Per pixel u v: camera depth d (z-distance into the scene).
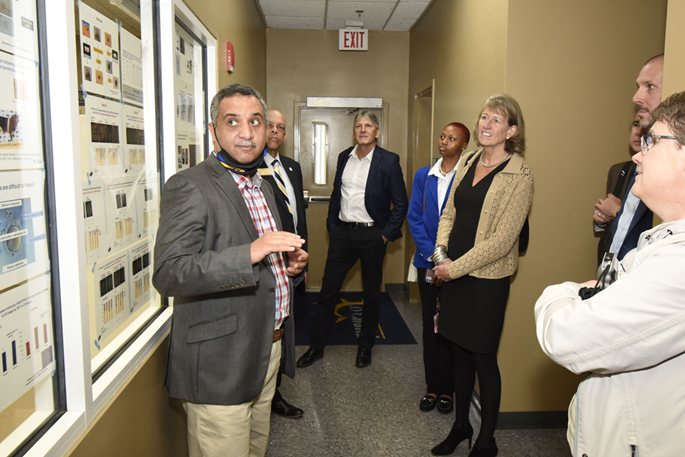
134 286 1.39
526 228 2.07
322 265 4.91
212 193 1.21
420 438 2.25
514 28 2.18
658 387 0.79
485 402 1.93
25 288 0.84
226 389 1.25
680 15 1.18
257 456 1.68
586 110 2.24
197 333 1.25
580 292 0.93
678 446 0.77
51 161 0.91
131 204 1.36
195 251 1.15
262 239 1.10
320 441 2.22
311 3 3.89
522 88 2.21
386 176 3.08
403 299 4.67
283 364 1.61
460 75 2.98
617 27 2.21
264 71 4.46
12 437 0.81
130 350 1.29
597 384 0.91
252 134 1.29
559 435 2.30
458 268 1.83
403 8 3.98
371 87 4.75
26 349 0.84
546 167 2.25
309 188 4.86
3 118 0.76
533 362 2.34
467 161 2.10
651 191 0.82
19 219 0.81
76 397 0.96
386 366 3.10
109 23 1.19
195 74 2.06
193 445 1.38
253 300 1.29
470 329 1.88
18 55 0.81
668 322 0.72
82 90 1.04
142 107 1.44
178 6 1.64
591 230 2.29
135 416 1.27
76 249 0.93
